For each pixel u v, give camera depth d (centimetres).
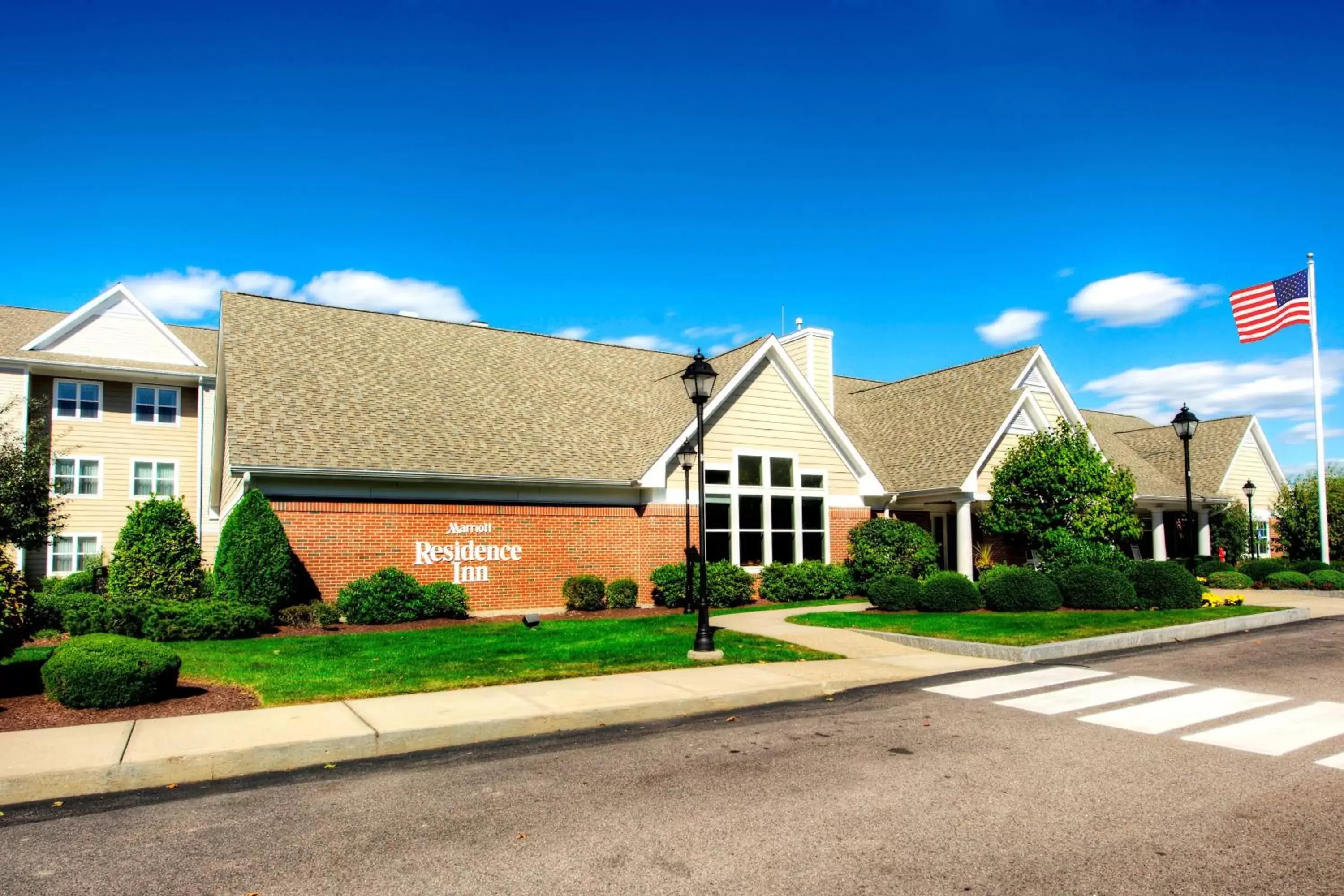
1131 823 587
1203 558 3012
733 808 628
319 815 624
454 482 1830
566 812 623
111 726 830
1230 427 3512
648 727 907
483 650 1291
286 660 1198
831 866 518
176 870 524
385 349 2216
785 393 2288
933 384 2855
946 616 1698
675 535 2089
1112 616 1683
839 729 878
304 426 1766
